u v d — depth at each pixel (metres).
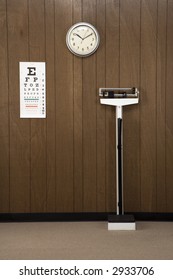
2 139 4.21
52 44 4.15
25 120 4.21
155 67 4.19
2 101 4.18
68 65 4.17
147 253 3.35
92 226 4.12
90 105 4.21
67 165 4.26
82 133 4.24
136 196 4.28
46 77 4.18
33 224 4.20
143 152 4.26
